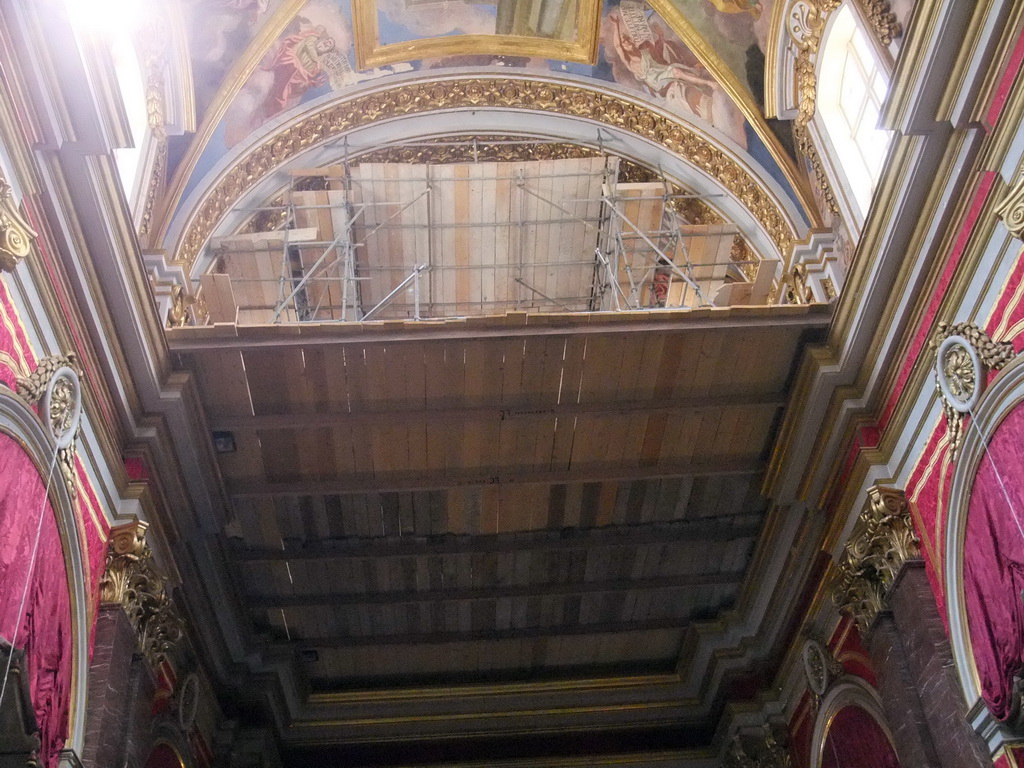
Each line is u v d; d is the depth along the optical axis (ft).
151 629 38.55
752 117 48.47
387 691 59.31
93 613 34.47
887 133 40.34
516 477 46.32
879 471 39.93
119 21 39.86
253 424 42.45
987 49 30.76
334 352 40.60
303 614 54.08
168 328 39.75
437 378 42.16
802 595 49.70
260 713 53.21
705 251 52.85
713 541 51.60
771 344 42.29
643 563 53.36
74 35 29.32
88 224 32.91
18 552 27.66
